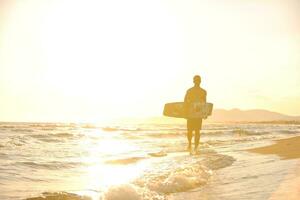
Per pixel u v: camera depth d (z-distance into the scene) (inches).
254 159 293.6
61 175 262.5
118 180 230.8
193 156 344.5
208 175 222.8
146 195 171.5
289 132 1051.9
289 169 215.6
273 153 331.0
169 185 186.5
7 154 389.1
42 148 476.4
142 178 220.5
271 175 202.4
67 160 344.2
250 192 162.9
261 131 1049.5
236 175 218.1
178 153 398.0
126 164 315.9
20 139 601.9
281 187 163.9
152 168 273.7
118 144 568.1
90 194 179.6
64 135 710.5
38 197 171.0
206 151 393.7
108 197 163.0
